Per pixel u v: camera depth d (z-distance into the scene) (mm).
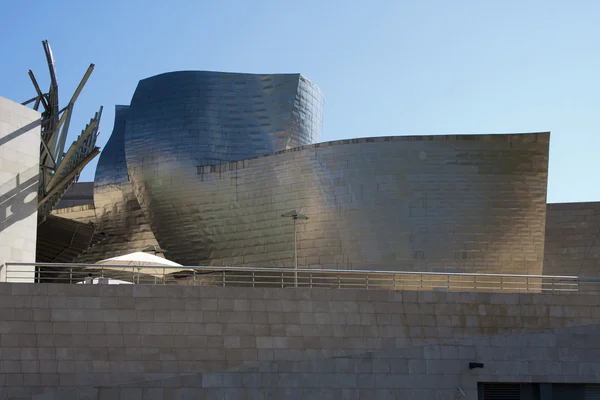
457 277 32406
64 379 19391
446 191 32625
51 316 19609
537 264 32562
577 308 20984
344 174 33531
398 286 32344
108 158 45000
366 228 33000
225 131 38938
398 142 33094
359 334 20344
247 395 19750
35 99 28922
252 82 39688
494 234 32438
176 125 39031
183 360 19719
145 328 19766
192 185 37625
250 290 20234
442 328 20594
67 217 45062
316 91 41062
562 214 37312
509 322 20797
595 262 36812
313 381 19984
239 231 36062
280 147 39031
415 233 32562
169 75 39906
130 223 43625
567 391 20688
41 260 40281
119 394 19438
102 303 19781
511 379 20531
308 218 33969
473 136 32594
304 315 20266
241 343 19969
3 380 19281
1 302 19578
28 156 25141
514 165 32500
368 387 20125
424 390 20266
